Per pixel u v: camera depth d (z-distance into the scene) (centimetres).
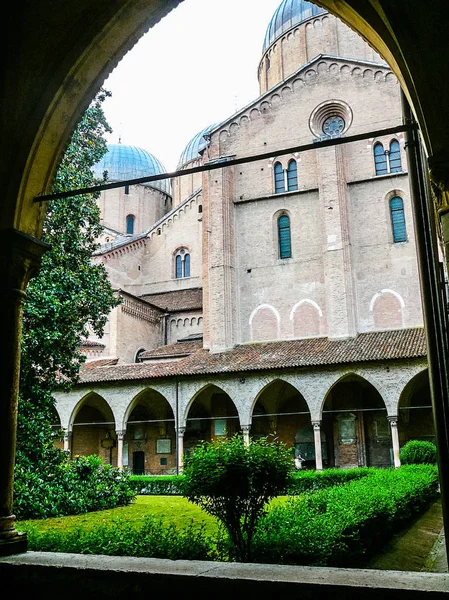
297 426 4006
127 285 5262
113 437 4484
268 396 4016
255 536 873
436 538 1415
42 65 734
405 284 3788
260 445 976
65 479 1898
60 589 529
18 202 731
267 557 810
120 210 6612
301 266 4088
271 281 4147
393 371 3381
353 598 438
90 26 724
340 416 3762
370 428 3803
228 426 4091
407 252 3825
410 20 600
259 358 3772
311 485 2719
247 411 3653
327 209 3972
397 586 435
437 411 639
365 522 1041
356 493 1340
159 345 5038
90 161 2320
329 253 3906
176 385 3847
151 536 857
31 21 743
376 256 3884
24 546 628
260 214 4278
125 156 6862
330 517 986
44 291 1928
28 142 731
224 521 879
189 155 6856
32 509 1694
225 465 880
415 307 3738
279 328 4056
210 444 971
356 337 3766
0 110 743
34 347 1886
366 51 4962
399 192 3919
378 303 3819
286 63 5234
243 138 4397
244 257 4253
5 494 653
